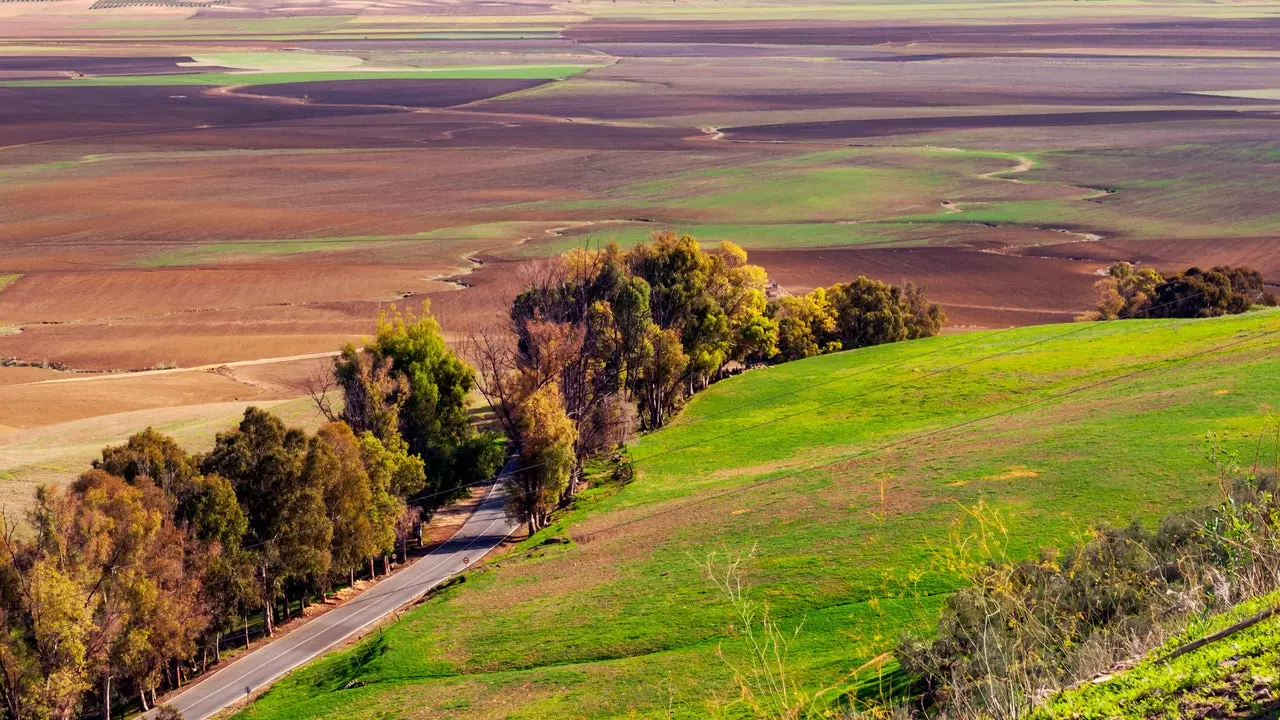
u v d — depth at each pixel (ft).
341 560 200.54
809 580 131.23
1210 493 118.93
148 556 155.02
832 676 93.35
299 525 188.03
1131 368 252.62
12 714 137.18
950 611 67.46
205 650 178.09
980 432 208.85
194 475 175.01
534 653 135.95
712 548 163.22
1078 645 50.65
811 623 116.37
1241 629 39.27
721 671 109.70
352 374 241.14
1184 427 167.32
